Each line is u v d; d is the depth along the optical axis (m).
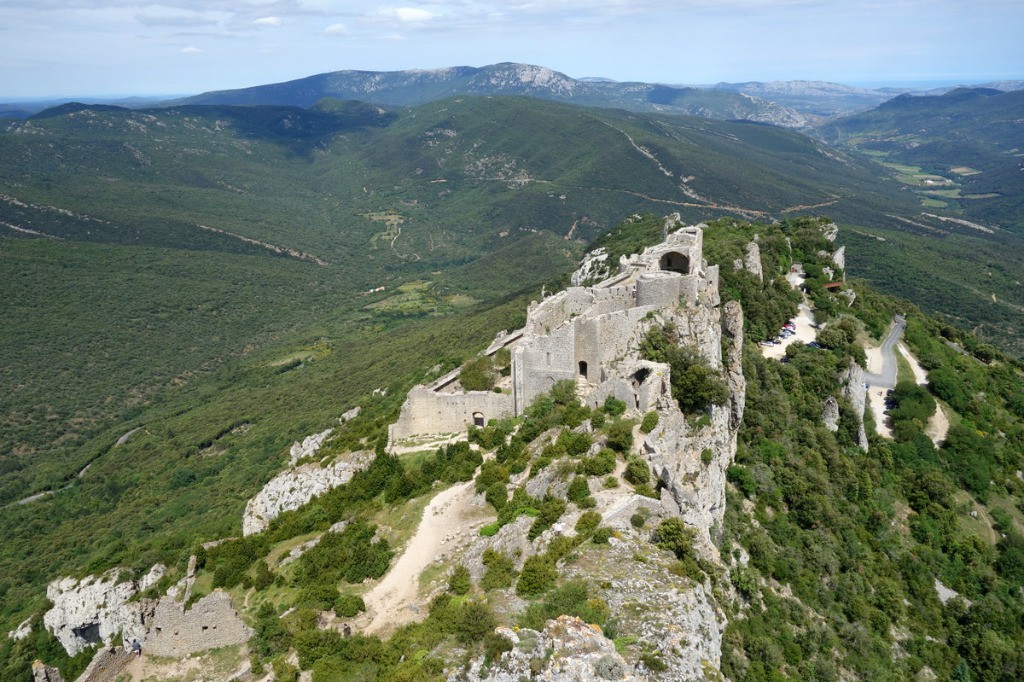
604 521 52.97
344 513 81.31
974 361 132.38
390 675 42.56
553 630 40.19
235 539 81.44
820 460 89.31
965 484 99.81
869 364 123.19
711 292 90.75
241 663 56.38
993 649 73.00
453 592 53.31
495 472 71.31
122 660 59.59
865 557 80.00
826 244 152.25
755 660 54.97
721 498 71.88
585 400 76.00
